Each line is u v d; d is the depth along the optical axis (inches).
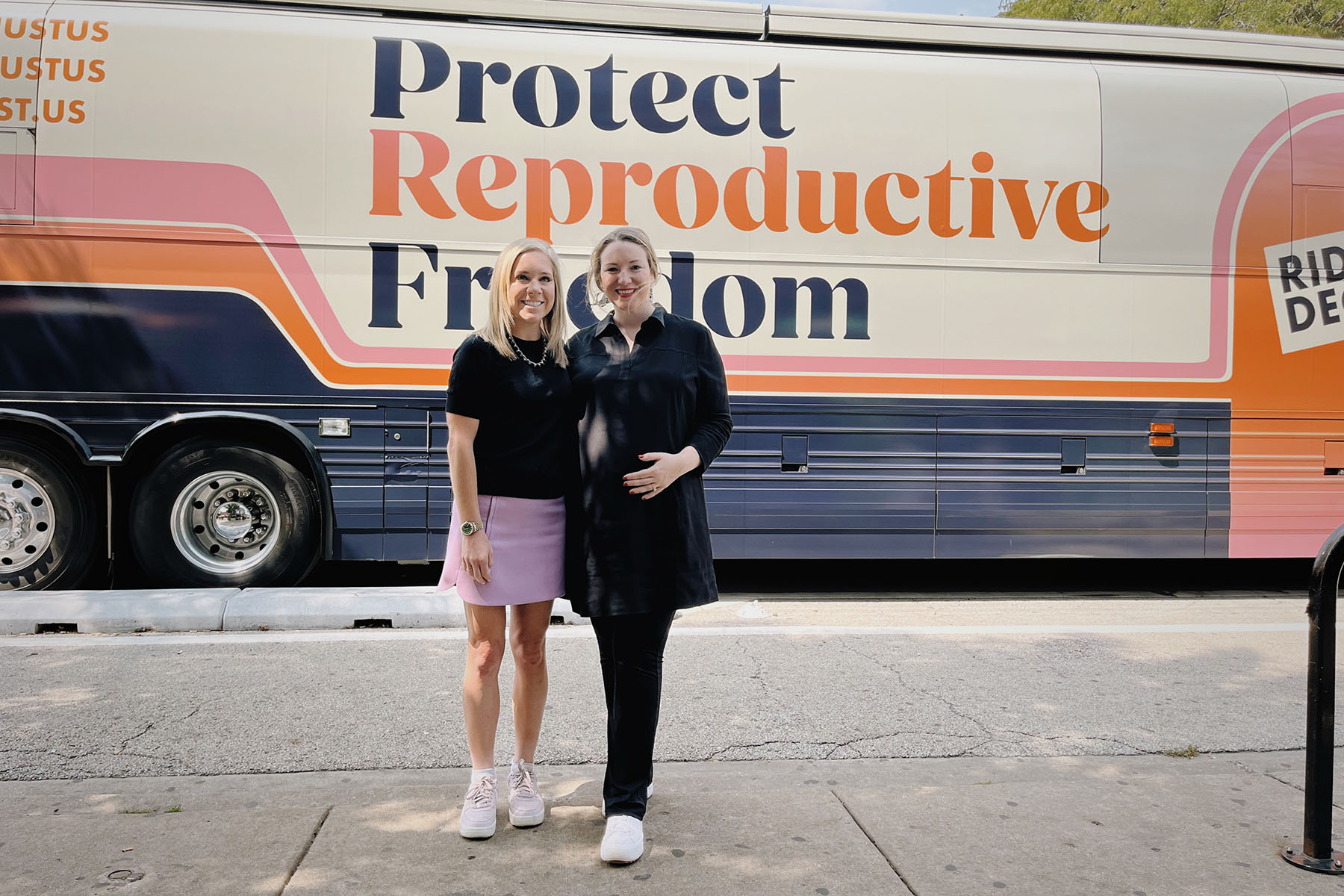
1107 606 264.8
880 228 265.0
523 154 254.7
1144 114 273.6
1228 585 301.0
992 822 123.3
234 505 254.2
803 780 138.8
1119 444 272.2
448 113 252.7
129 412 242.8
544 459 120.2
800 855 113.2
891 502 265.3
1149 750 153.3
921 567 328.2
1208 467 274.8
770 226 261.6
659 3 263.7
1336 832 122.6
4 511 245.1
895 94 265.9
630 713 116.5
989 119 268.5
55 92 241.3
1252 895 105.7
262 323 246.7
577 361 122.6
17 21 241.6
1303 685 189.9
